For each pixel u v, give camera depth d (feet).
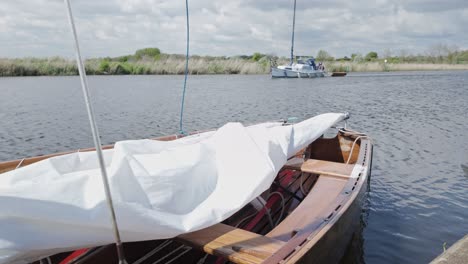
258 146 11.10
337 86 95.66
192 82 106.83
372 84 103.04
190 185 9.55
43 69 125.18
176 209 8.83
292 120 21.63
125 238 7.54
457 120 45.11
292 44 125.80
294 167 15.31
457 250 9.75
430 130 38.93
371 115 49.52
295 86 94.79
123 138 35.53
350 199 11.43
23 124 41.04
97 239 7.18
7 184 7.57
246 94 74.18
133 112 50.03
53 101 59.77
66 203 6.82
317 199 11.87
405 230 17.07
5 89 77.87
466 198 20.56
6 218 6.19
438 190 21.76
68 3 5.24
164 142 11.97
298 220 10.26
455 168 25.80
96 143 5.74
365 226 17.43
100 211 7.04
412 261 14.69
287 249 8.14
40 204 6.52
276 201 14.69
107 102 59.62
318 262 9.00
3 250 6.05
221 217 8.86
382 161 27.55
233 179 10.19
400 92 80.74
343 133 20.12
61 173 8.87
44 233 6.53
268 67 153.17
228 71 151.23
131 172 8.49
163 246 9.96
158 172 9.09
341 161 20.29
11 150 30.99
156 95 70.28
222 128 12.05
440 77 138.51
